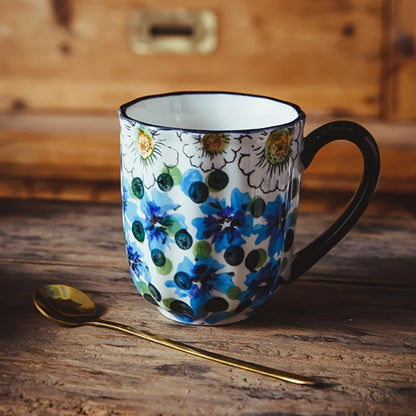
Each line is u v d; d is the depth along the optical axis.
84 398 0.40
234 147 0.41
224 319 0.45
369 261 0.53
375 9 0.92
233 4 0.93
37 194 0.94
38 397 0.40
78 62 0.97
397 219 0.60
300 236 0.57
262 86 0.96
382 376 0.42
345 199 0.88
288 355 0.43
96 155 0.93
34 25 0.96
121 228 0.58
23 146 0.93
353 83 0.95
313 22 0.93
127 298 0.49
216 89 0.97
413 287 0.50
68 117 0.98
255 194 0.42
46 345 0.44
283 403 0.40
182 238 0.43
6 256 0.53
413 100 0.95
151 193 0.43
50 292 0.48
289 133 0.43
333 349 0.44
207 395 0.40
